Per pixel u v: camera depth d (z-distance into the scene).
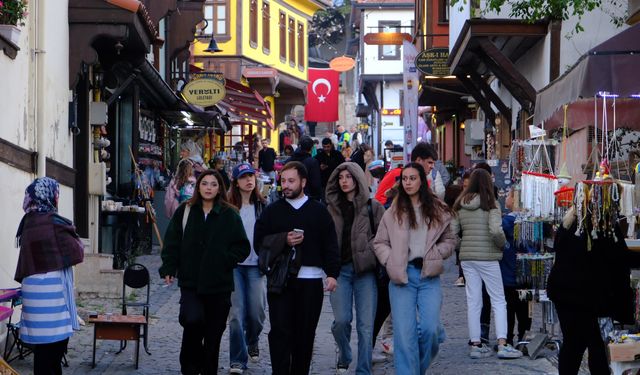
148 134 43.38
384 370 19.70
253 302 19.41
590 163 28.55
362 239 17.86
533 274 20.91
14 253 20.41
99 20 27.00
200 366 17.47
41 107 22.92
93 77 31.41
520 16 36.31
